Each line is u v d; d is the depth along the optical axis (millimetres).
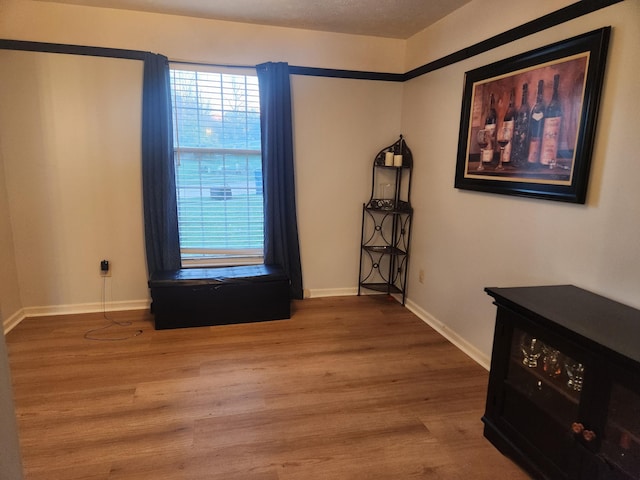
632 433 1241
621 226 1679
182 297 2996
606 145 1726
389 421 2014
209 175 3412
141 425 1940
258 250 3631
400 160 3480
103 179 3162
